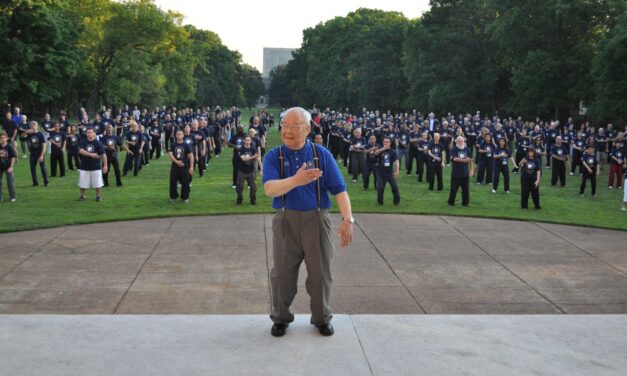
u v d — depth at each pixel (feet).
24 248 34.68
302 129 16.43
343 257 33.88
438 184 65.72
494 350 16.31
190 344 16.33
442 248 36.65
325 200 16.76
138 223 43.11
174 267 31.04
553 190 68.33
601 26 173.27
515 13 172.45
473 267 32.12
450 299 26.37
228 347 16.16
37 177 70.85
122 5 204.54
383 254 34.81
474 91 211.00
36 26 175.52
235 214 47.67
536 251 36.19
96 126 90.43
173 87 272.92
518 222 46.29
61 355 15.56
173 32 222.69
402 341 16.80
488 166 72.28
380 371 14.88
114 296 25.94
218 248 35.60
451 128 104.94
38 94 181.78
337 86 339.77
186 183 52.95
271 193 15.65
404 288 27.96
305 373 14.70
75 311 23.91
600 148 91.25
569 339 17.22
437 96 213.25
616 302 26.25
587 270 31.76
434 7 224.33
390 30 294.05
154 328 17.48
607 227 44.19
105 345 16.21
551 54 172.14
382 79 285.64
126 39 205.67
